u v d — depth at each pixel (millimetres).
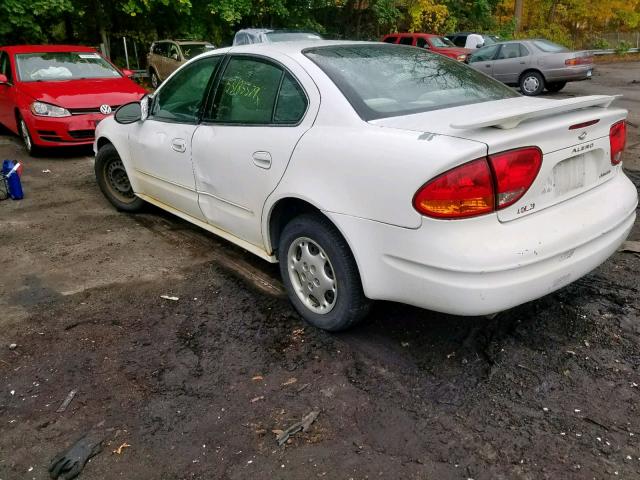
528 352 2898
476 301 2402
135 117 4602
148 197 4801
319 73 3059
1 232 4902
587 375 2707
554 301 3373
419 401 2572
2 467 2275
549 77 13586
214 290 3719
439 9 24125
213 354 2996
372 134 2676
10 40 12914
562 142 2570
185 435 2412
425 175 2371
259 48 3535
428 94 3135
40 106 7355
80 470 2242
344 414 2506
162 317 3387
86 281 3904
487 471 2168
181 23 15922
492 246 2379
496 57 14391
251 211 3434
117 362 2949
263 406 2580
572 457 2219
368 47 3570
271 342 3090
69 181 6562
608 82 16562
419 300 2574
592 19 33188
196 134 3809
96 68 8547
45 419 2537
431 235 2416
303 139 2967
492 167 2354
